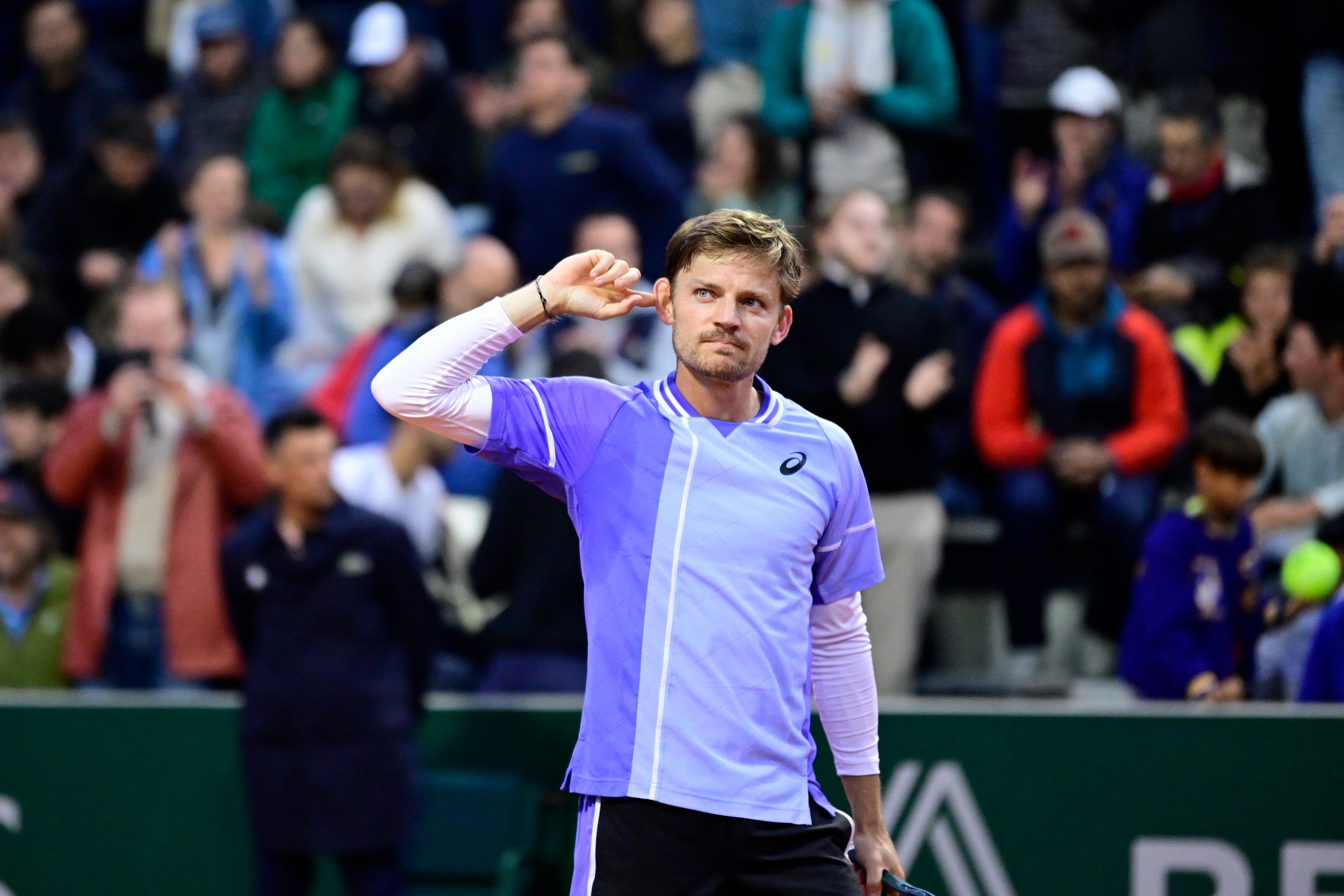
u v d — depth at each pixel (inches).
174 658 857.5
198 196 1058.7
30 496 941.2
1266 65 1164.5
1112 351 917.2
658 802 398.0
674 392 422.9
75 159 1241.4
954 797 738.8
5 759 776.9
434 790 767.1
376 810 716.0
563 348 890.7
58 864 773.9
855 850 448.8
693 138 1223.5
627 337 993.5
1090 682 917.2
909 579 890.1
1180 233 1035.3
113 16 1523.1
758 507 409.1
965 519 1005.2
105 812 775.1
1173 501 930.7
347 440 945.5
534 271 1098.1
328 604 723.4
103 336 1079.6
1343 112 1132.5
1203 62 1160.2
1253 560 780.6
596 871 402.6
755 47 1275.8
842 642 436.8
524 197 1099.3
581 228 998.4
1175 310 996.6
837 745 444.8
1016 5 1200.8
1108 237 1048.8
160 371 860.6
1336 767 719.1
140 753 776.3
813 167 1140.5
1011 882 734.5
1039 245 1067.9
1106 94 1057.5
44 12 1349.7
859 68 1157.7
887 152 1138.0
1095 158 1058.1
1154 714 731.4
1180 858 727.7
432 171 1246.3
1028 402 926.4
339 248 1080.8
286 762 719.1
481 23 1402.6
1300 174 1160.2
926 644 964.0
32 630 868.6
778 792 402.6
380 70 1234.0
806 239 996.6
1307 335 895.7
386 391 406.3
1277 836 722.2
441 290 986.1
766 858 400.8
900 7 1159.0
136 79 1499.8
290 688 719.1
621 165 1090.7
